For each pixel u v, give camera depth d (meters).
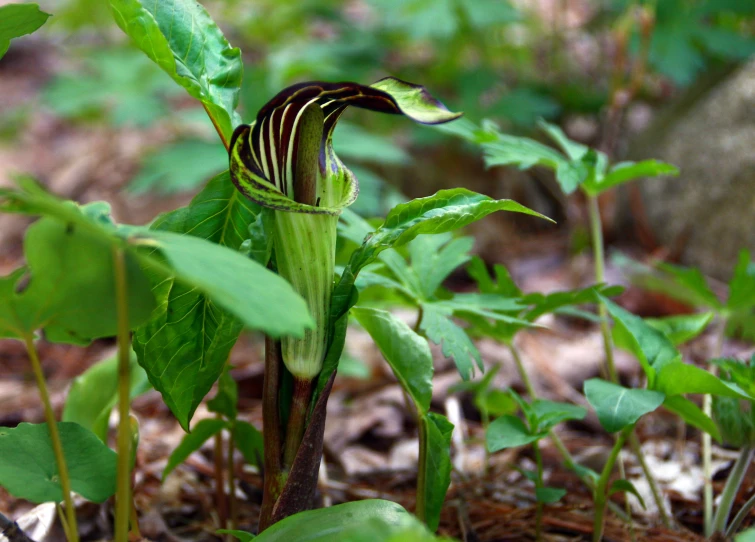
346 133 1.21
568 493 0.67
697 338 0.92
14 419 0.83
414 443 0.76
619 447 0.59
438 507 0.56
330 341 0.54
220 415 0.62
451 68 1.43
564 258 1.26
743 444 0.60
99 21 1.60
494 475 0.69
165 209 1.51
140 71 1.42
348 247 0.63
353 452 0.76
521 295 0.64
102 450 0.53
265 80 1.32
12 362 1.02
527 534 0.63
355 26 1.58
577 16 1.74
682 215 1.19
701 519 0.65
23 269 0.50
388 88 0.53
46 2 1.59
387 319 0.56
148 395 0.87
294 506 0.54
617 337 0.66
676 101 1.31
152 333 0.55
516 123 1.38
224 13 1.53
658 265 0.70
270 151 0.53
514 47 1.48
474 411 0.83
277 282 0.47
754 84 1.18
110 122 1.38
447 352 0.58
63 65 2.18
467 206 0.54
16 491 0.51
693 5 1.25
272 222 0.53
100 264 0.48
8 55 2.24
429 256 0.62
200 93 0.54
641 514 0.65
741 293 0.67
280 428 0.54
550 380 0.87
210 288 0.46
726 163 1.15
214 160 1.22
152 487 0.69
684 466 0.69
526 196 1.40
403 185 1.43
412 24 1.24
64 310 0.49
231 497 0.63
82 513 0.64
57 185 1.63
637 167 0.65
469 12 1.23
